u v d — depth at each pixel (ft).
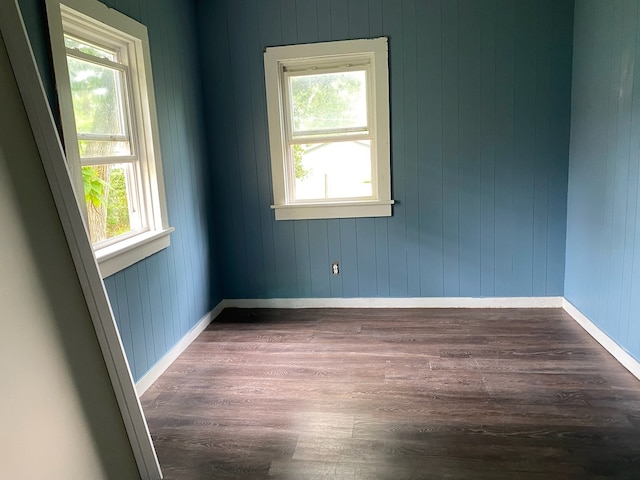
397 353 9.67
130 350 8.29
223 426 7.30
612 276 9.11
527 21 10.84
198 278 11.46
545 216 11.62
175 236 10.21
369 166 12.10
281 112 11.91
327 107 11.91
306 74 11.80
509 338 10.18
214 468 6.32
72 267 5.57
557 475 5.89
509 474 5.94
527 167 11.44
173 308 10.02
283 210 12.35
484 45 11.03
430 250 12.12
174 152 10.28
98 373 5.72
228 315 12.47
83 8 7.18
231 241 12.74
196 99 11.56
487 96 11.23
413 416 7.33
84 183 7.66
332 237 12.40
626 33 8.37
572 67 10.85
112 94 8.48
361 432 6.98
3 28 5.14
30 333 4.85
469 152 11.52
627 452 6.26
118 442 5.84
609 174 9.15
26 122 5.23
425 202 11.89
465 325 11.02
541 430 6.82
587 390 7.88
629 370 8.50
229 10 11.59
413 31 11.14
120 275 8.02
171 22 10.27
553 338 10.10
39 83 5.34
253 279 12.89
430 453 6.42
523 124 11.26
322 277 12.65
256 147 12.12
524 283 12.00
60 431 5.04
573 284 11.20
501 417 7.19
